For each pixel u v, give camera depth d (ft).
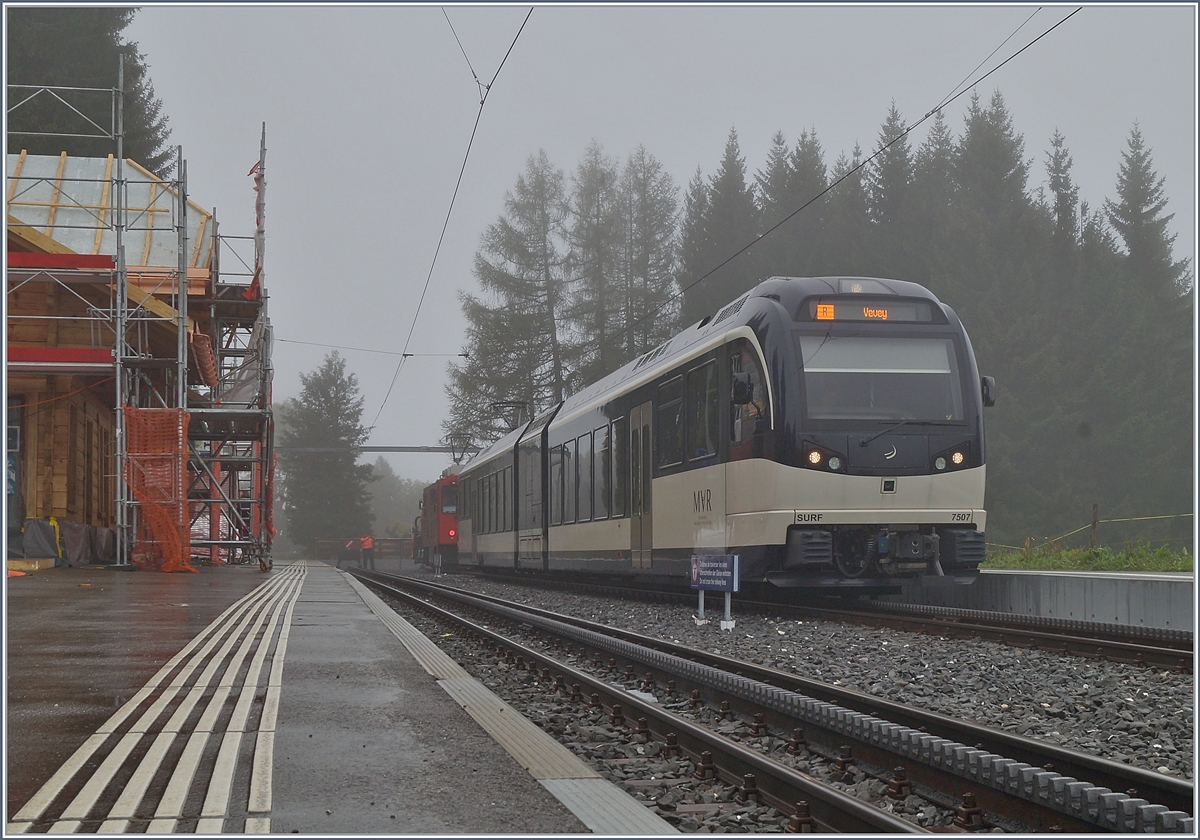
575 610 60.54
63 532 88.28
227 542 96.27
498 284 202.18
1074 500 155.43
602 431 69.62
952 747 18.08
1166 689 28.48
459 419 201.36
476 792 17.16
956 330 49.21
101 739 20.53
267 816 15.70
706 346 53.67
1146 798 17.16
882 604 53.78
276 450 301.43
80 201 106.01
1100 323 168.76
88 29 174.50
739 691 25.91
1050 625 41.42
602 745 23.20
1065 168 197.67
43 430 88.99
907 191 190.08
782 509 46.39
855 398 47.39
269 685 27.58
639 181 207.31
